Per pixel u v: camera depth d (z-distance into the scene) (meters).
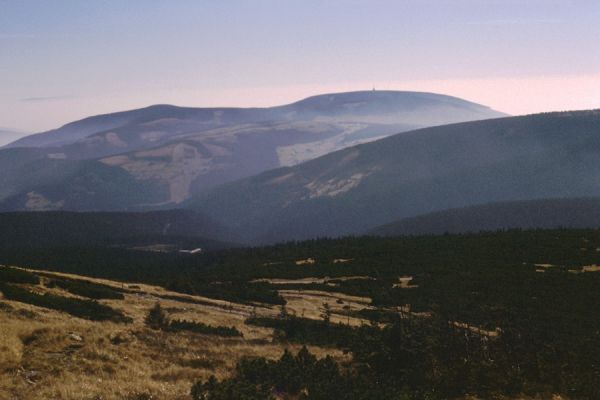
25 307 35.56
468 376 25.73
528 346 31.22
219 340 35.97
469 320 57.56
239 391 21.38
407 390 23.36
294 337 40.59
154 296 63.22
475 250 116.38
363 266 112.25
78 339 27.55
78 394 19.97
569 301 68.94
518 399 23.69
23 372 21.88
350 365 29.81
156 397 21.23
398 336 28.69
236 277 107.56
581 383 26.19
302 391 23.92
